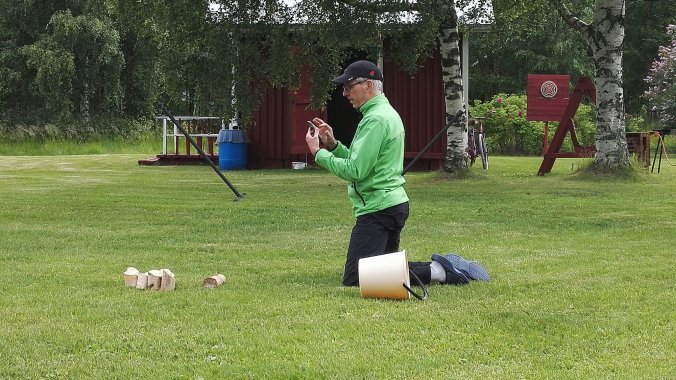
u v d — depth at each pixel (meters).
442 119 17.83
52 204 10.93
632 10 38.31
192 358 3.86
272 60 14.11
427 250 7.21
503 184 13.64
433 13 13.64
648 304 4.95
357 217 5.61
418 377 3.57
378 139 5.41
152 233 8.32
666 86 31.14
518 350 3.98
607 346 4.05
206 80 14.40
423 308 4.84
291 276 5.96
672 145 28.42
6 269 6.20
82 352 3.96
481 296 5.19
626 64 38.31
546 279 5.77
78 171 17.20
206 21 13.77
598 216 9.69
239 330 4.34
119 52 32.72
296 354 3.90
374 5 13.65
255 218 9.48
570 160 22.36
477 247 7.39
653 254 6.97
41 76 30.75
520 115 29.03
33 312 4.75
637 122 33.97
